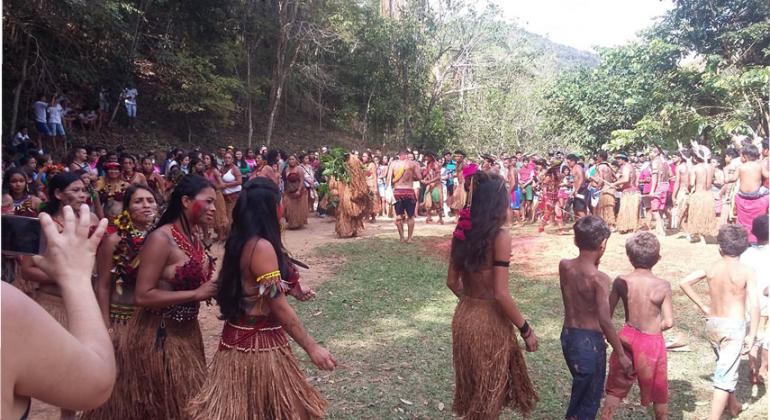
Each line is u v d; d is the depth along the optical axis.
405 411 4.40
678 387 4.87
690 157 12.99
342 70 32.69
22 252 1.40
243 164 15.09
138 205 3.98
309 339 3.07
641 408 4.52
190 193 3.57
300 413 3.12
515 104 31.75
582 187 12.34
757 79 16.12
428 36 32.44
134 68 22.44
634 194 12.24
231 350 3.04
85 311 1.36
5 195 5.05
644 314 3.92
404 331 6.28
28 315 1.11
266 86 30.23
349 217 12.48
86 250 1.45
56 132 17.22
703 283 8.27
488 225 3.54
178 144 23.84
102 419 3.43
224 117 25.03
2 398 1.06
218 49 24.70
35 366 1.12
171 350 3.44
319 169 17.39
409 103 32.22
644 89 19.05
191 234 3.64
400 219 11.86
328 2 29.03
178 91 23.47
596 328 3.84
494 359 3.59
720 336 4.05
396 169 11.76
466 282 3.75
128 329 3.49
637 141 18.86
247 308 3.04
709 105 18.31
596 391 3.81
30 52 16.78
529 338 3.67
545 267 9.62
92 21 16.45
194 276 3.48
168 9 22.91
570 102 21.59
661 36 18.81
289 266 3.23
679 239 11.70
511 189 14.32
